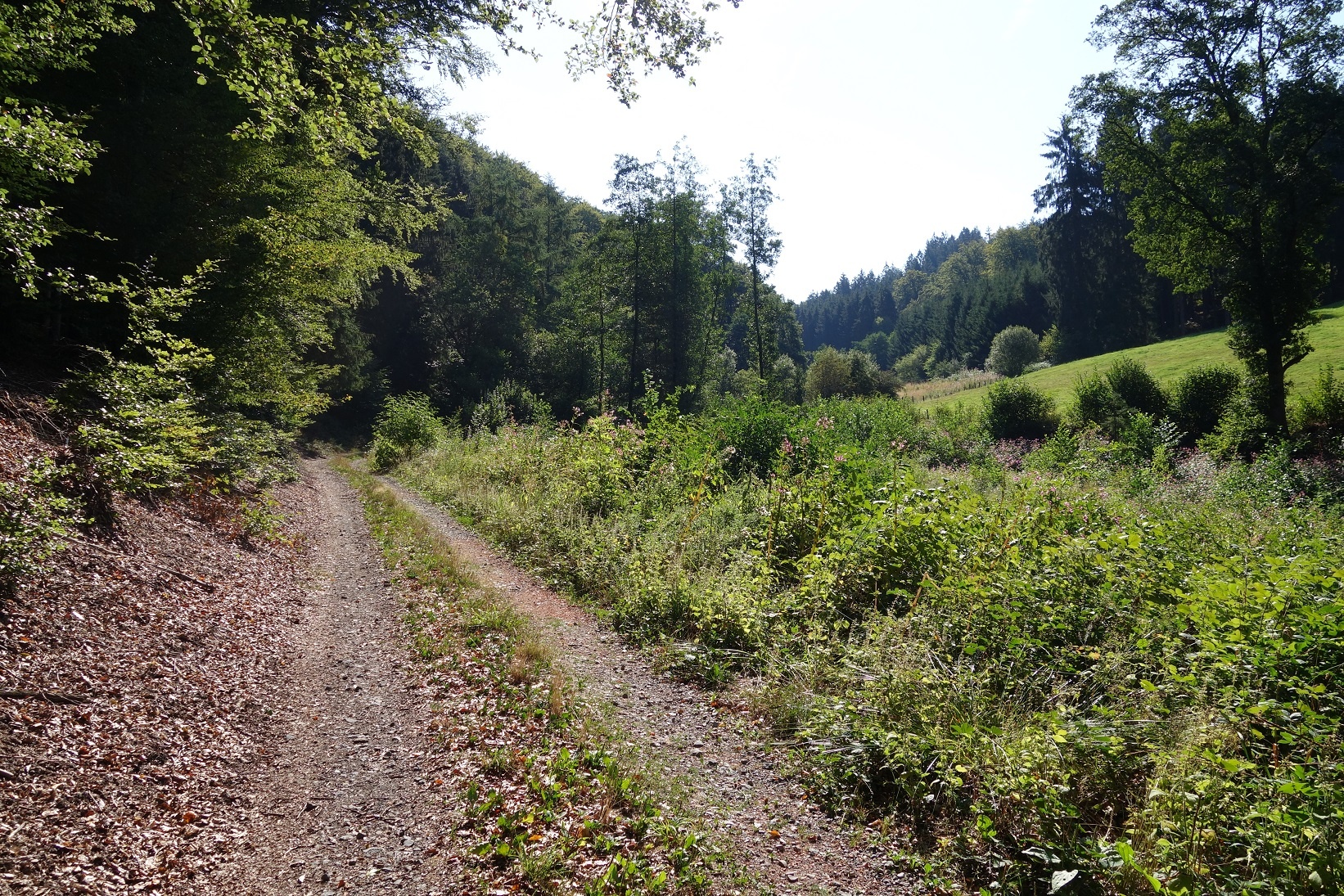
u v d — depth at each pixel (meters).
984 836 3.96
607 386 46.44
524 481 15.20
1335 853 3.02
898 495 7.92
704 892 3.65
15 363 9.36
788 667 6.46
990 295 80.50
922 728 4.85
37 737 3.93
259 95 7.30
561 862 3.76
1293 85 21.83
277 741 5.08
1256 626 4.40
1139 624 5.28
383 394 40.81
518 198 66.88
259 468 12.45
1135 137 25.03
